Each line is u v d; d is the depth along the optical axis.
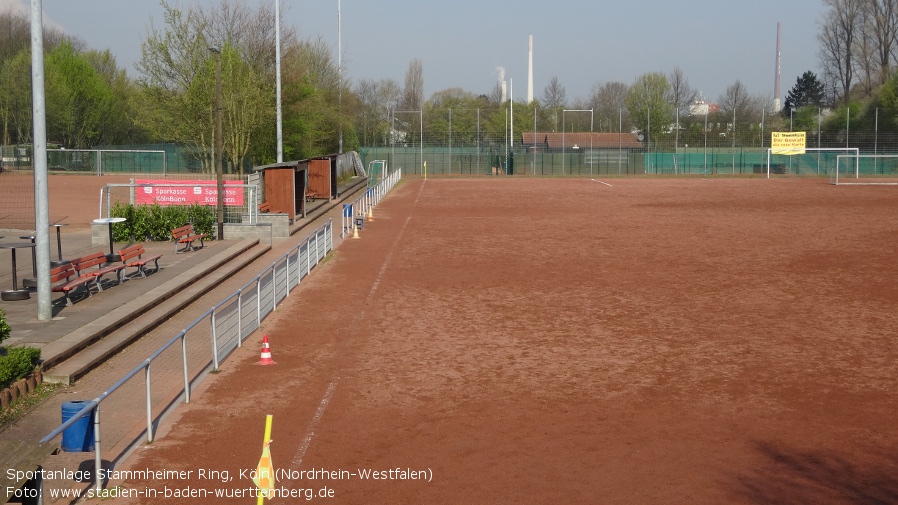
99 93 75.44
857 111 88.75
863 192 57.59
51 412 11.73
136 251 21.36
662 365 14.46
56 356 13.51
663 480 9.47
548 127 108.88
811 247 29.59
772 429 11.24
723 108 107.31
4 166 61.66
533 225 36.94
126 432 10.91
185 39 45.06
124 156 66.75
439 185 66.75
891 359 14.84
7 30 99.38
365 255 27.59
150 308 18.11
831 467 9.90
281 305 19.58
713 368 14.27
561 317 18.36
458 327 17.41
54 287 17.09
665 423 11.46
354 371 14.03
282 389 12.97
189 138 47.88
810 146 85.56
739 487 9.28
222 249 26.88
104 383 13.15
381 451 10.34
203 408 11.98
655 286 22.11
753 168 83.44
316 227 35.31
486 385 13.24
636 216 41.03
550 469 9.78
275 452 10.27
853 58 97.50
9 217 36.16
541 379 13.59
